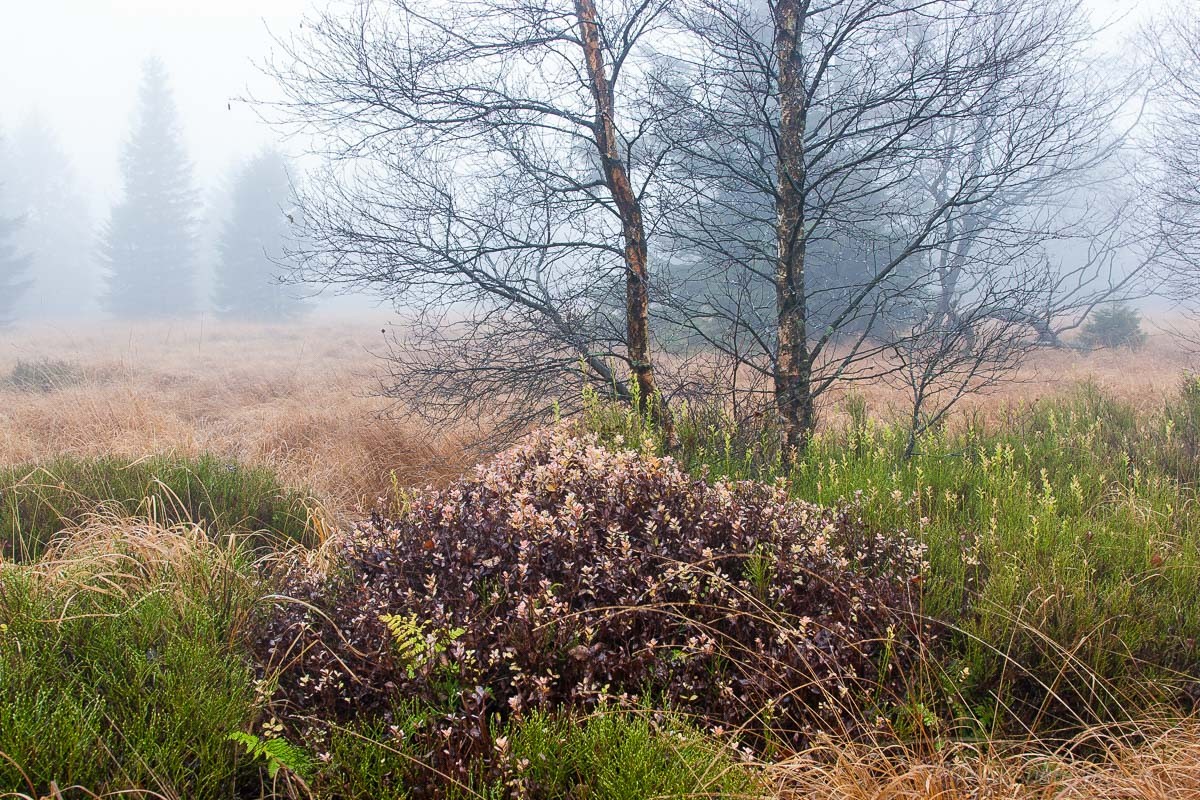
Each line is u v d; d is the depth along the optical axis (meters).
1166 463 6.18
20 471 5.93
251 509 5.68
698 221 6.96
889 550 3.90
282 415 10.09
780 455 5.76
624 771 2.34
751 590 3.30
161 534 4.47
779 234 6.47
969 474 5.63
